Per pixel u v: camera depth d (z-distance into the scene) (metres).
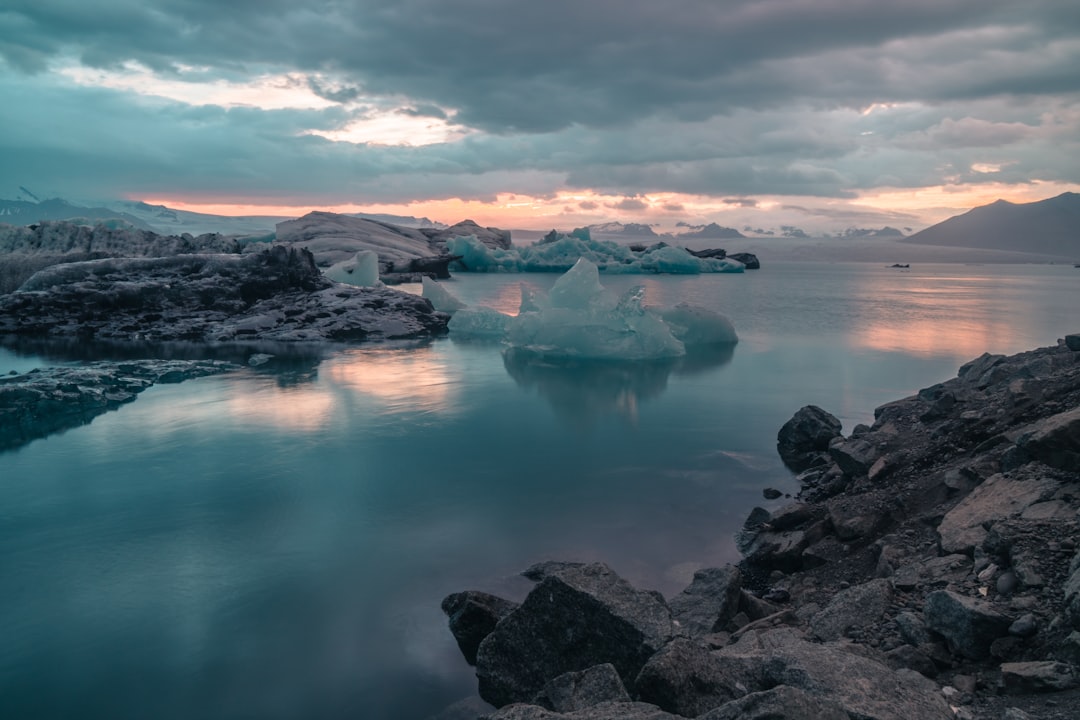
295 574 6.43
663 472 9.25
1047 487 5.33
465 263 71.50
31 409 12.14
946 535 5.36
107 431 11.24
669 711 3.55
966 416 7.86
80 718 4.50
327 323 22.41
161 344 20.33
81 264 24.77
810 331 23.95
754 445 10.48
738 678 3.75
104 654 5.21
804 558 6.45
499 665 4.58
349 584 6.23
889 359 18.09
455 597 5.77
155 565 6.63
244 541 7.14
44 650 5.27
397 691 4.77
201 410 12.64
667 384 15.03
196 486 8.76
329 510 7.95
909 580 5.00
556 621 4.50
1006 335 22.69
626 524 7.53
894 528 6.48
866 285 55.50
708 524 7.55
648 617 4.28
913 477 7.25
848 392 14.13
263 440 10.73
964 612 4.05
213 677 4.92
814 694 3.34
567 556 6.75
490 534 7.28
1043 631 3.89
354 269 32.38
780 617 5.14
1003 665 3.69
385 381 15.28
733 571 5.59
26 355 18.33
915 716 3.18
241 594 6.08
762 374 16.16
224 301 24.14
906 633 4.31
